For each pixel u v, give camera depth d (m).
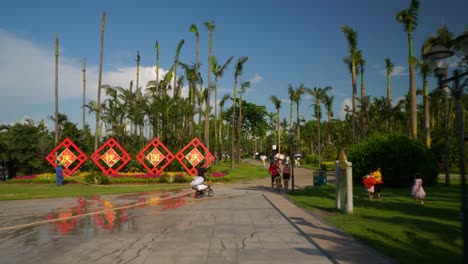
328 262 6.17
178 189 22.08
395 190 20.56
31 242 8.03
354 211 12.15
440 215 11.21
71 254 6.95
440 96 40.91
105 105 35.62
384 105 38.28
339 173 12.52
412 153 22.06
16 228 9.74
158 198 17.09
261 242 7.76
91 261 6.44
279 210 12.70
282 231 8.95
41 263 6.39
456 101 5.79
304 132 87.19
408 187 22.41
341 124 66.62
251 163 66.94
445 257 6.31
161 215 11.76
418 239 7.72
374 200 15.64
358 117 43.25
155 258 6.57
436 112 49.34
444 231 8.59
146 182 26.66
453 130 41.66
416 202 14.62
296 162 53.44
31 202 15.74
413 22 26.52
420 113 52.09
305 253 6.79
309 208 13.15
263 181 28.50
